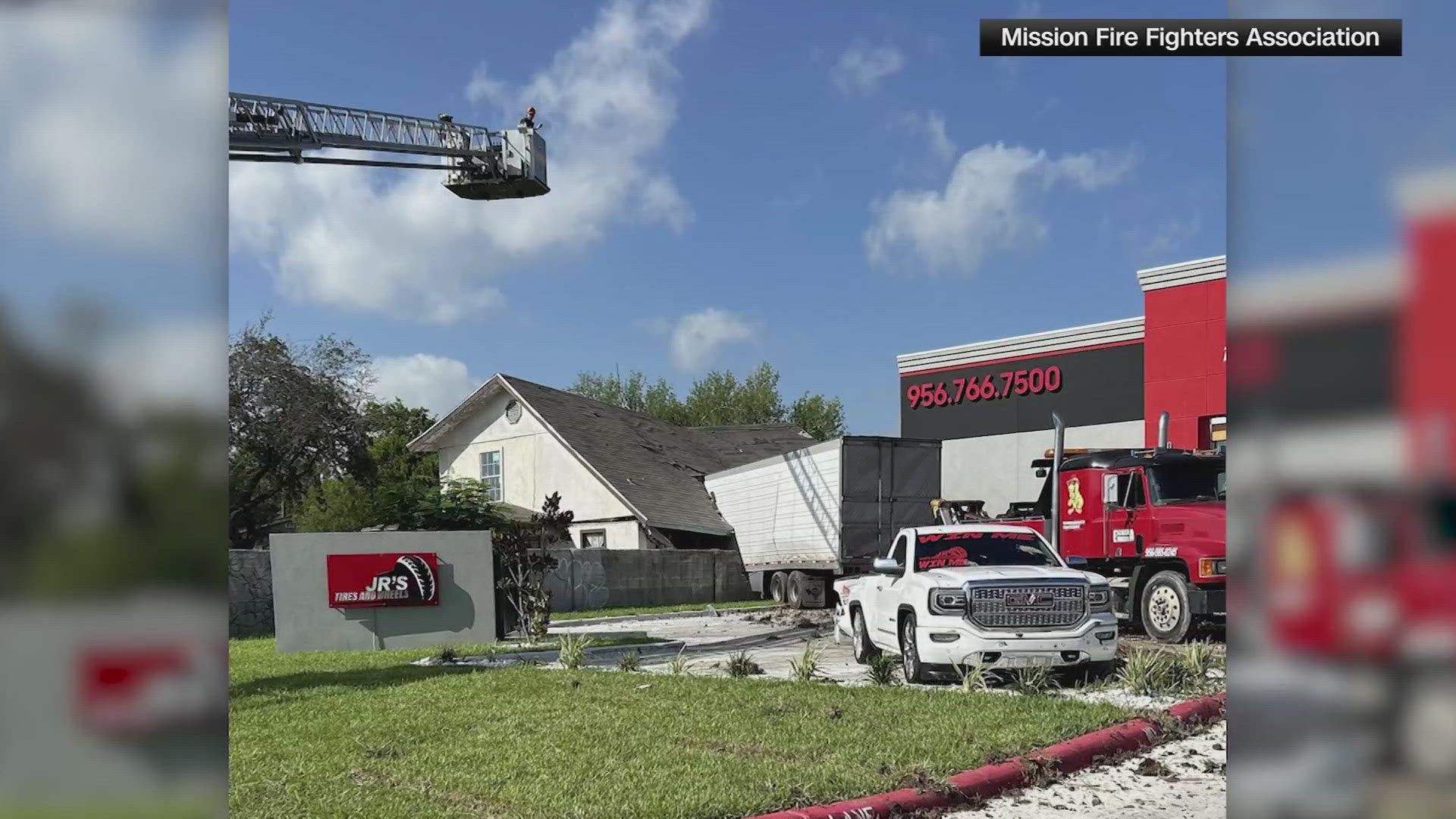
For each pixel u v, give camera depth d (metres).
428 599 19.36
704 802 6.30
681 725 8.84
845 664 15.05
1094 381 31.94
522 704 10.09
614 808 6.16
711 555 36.44
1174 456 16.52
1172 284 28.62
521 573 20.38
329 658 16.41
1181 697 10.27
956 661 11.80
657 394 86.44
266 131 21.75
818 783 6.74
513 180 25.59
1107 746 8.31
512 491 41.19
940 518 22.62
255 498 36.38
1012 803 6.93
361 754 7.82
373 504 31.28
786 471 30.41
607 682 11.61
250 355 35.41
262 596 24.56
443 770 7.23
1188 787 7.34
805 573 29.42
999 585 11.85
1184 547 15.62
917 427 36.78
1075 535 17.55
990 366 34.72
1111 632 11.95
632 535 36.59
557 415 41.53
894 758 7.49
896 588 13.38
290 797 6.50
